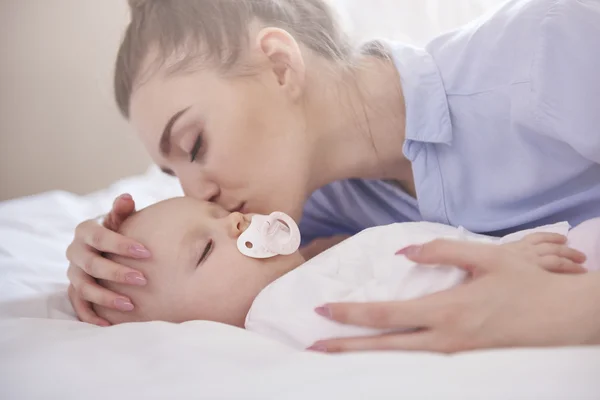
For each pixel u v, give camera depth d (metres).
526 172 0.87
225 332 0.65
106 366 0.59
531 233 0.74
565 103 0.81
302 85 0.93
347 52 1.01
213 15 0.92
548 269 0.65
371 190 1.12
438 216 0.94
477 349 0.59
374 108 0.98
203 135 0.88
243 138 0.88
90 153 2.01
